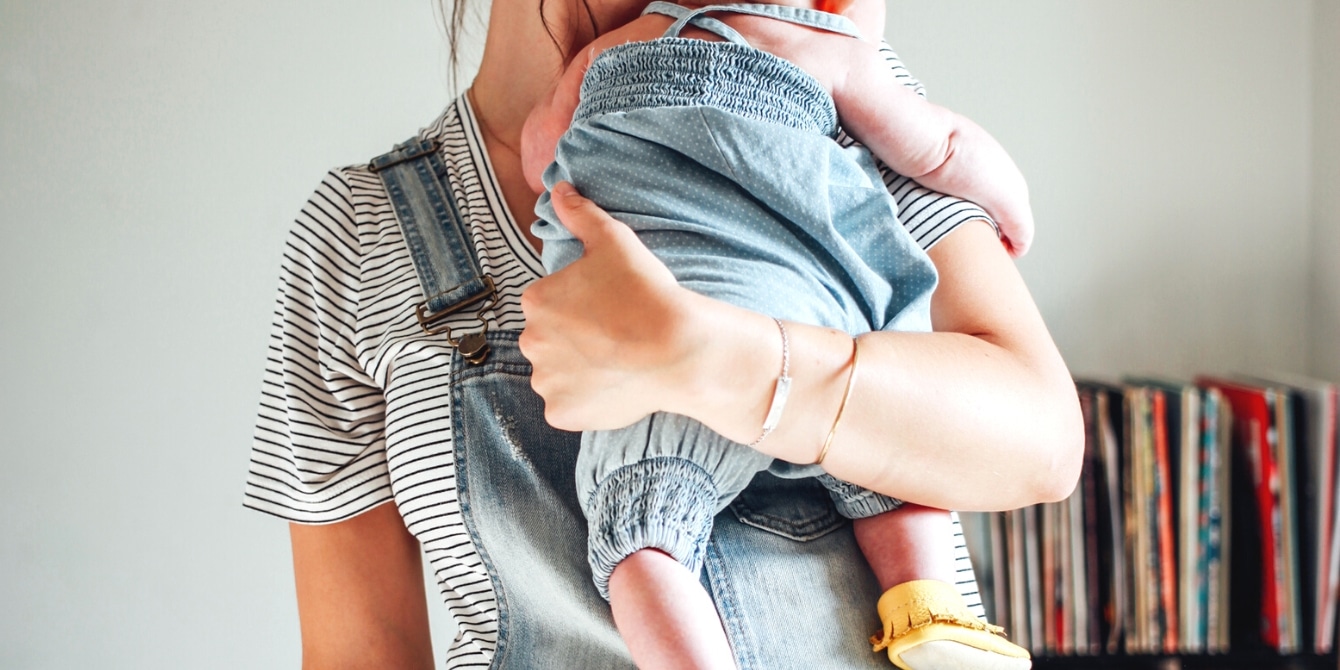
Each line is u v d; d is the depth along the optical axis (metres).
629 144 0.73
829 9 0.80
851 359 0.64
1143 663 1.63
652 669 0.62
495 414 0.83
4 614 1.85
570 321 0.63
